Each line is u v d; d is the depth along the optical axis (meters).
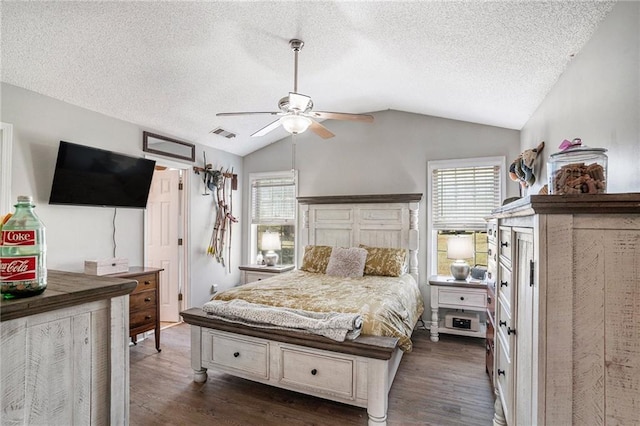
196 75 2.97
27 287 0.77
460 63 2.48
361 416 2.20
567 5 1.63
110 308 0.92
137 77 2.86
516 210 1.37
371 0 1.92
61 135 2.97
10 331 0.72
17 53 2.33
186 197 4.32
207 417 2.17
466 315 3.67
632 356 0.97
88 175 3.06
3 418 0.71
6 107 2.60
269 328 2.29
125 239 3.54
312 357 2.21
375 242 4.26
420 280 4.16
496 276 2.13
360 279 3.53
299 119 2.45
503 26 1.91
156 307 3.34
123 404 0.95
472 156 3.96
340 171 4.64
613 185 1.56
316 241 4.59
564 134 2.24
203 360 2.60
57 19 2.07
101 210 3.31
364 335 2.18
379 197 4.18
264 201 5.20
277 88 3.40
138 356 3.18
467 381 2.67
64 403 0.82
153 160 3.63
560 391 1.03
